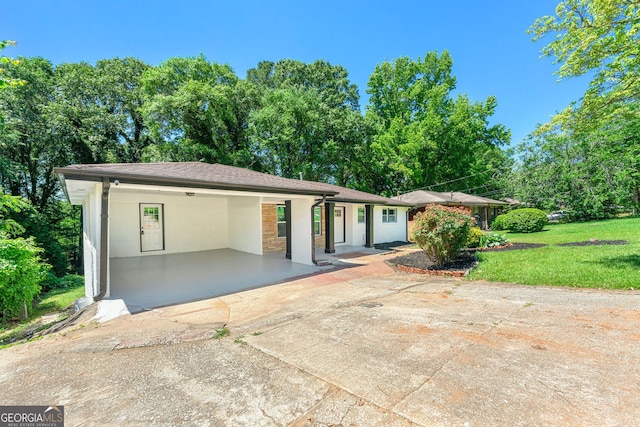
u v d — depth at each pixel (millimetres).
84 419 2117
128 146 20484
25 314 6195
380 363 2846
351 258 10414
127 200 10695
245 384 2559
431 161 26141
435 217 7777
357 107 29453
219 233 13016
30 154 16344
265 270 8320
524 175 21109
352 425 1992
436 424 1965
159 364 2971
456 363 2789
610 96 5895
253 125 20875
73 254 19234
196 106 18828
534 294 5125
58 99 16562
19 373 2820
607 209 18859
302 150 23359
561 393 2266
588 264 6676
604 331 3404
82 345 3461
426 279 6945
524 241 11781
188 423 2055
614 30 5477
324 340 3469
